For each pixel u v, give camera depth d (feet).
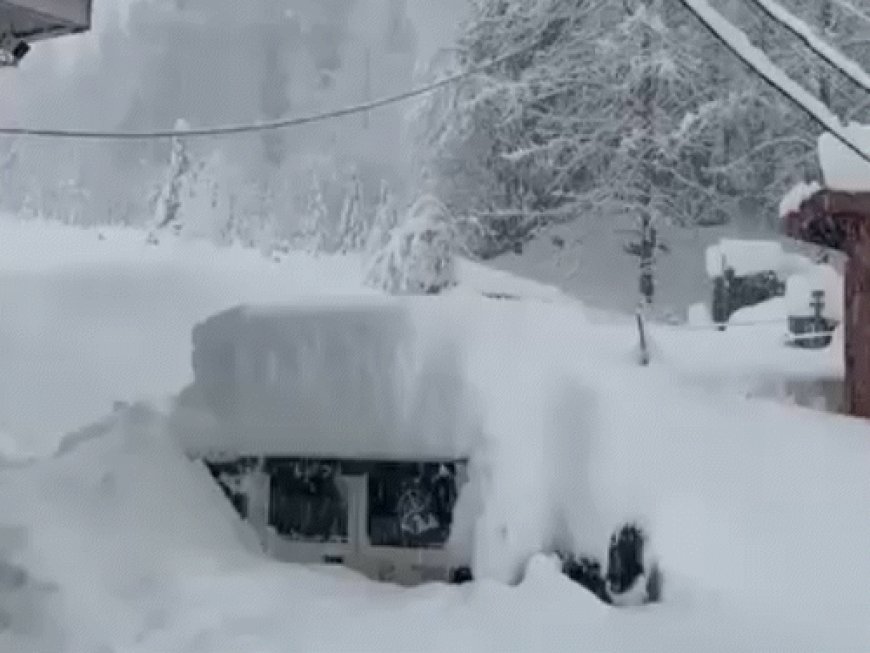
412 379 22.04
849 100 91.97
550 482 21.13
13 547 20.13
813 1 94.63
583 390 21.57
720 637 17.88
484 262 101.24
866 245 33.22
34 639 18.99
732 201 101.86
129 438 23.30
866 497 20.80
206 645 18.06
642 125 95.25
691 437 21.63
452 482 21.71
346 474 22.38
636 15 95.45
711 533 20.08
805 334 63.52
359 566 22.06
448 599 19.79
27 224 132.16
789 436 22.31
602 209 96.73
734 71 98.99
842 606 18.72
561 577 19.95
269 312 23.47
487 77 102.32
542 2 101.09
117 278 90.94
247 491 22.95
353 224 140.87
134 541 21.04
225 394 23.40
